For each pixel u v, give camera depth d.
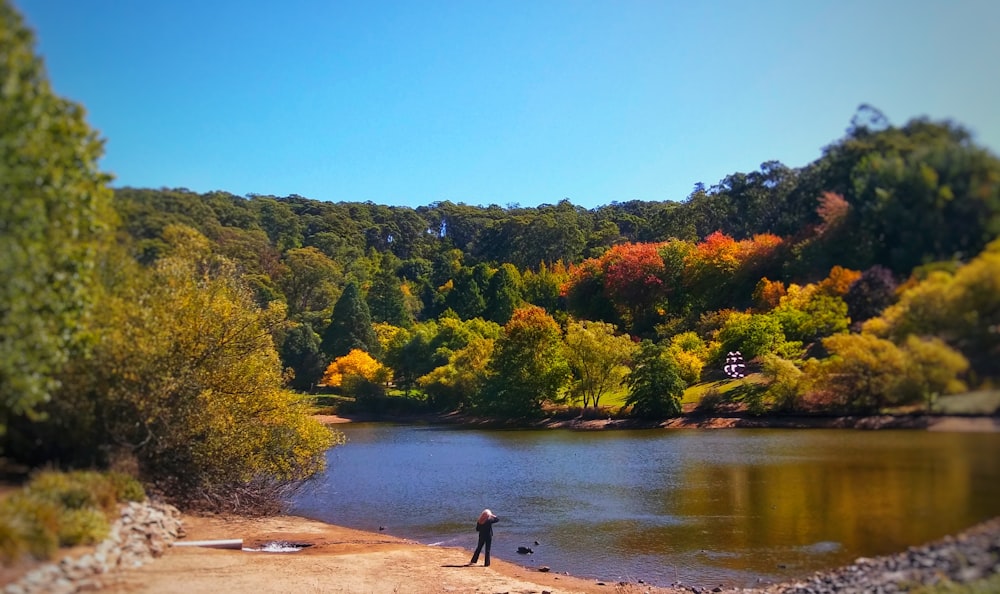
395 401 84.31
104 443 18.70
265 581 15.27
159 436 20.69
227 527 22.00
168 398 20.77
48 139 12.38
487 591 16.12
